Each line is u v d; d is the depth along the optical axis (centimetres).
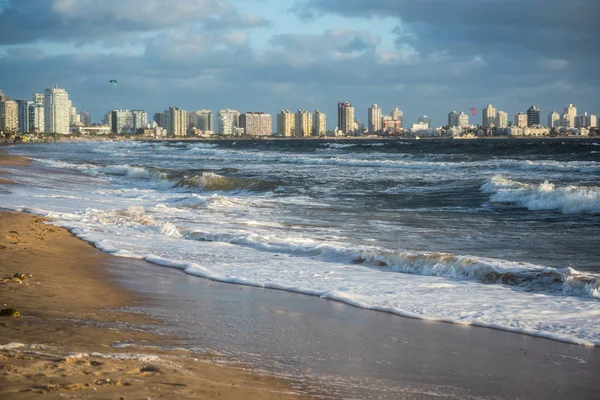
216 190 3350
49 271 1174
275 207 2517
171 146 12450
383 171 4562
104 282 1125
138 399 513
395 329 871
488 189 2981
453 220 2144
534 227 1967
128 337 761
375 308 989
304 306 1002
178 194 3027
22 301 913
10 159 5916
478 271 1209
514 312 955
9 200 2525
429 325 895
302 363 706
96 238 1641
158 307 957
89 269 1240
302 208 2489
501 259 1416
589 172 4044
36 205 2372
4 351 630
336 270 1291
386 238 1739
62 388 518
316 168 5041
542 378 675
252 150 9619
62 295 982
